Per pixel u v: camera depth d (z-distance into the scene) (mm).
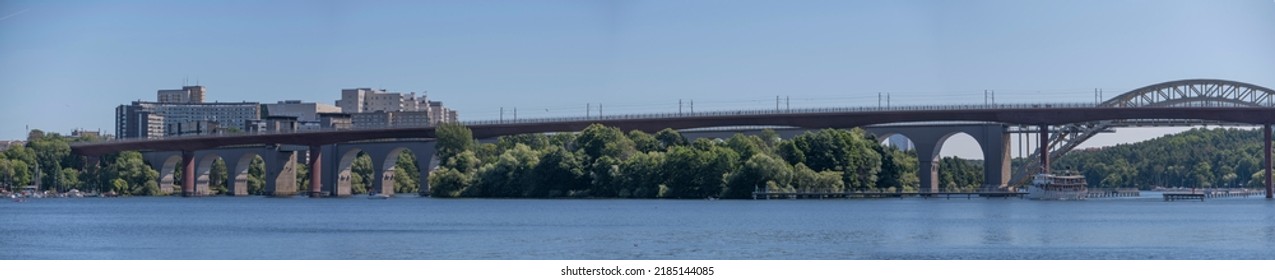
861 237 127812
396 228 146375
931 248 115062
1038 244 119500
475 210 196500
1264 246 117375
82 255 112875
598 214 177000
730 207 199250
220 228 151250
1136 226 147625
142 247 120875
